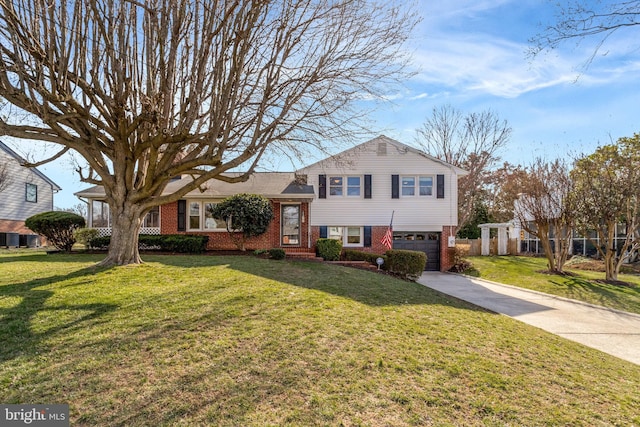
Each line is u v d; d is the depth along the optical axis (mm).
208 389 3500
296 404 3322
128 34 7547
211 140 7551
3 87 6664
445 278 15195
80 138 8242
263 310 5902
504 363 4586
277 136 8773
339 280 9086
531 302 9977
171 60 7102
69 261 11109
